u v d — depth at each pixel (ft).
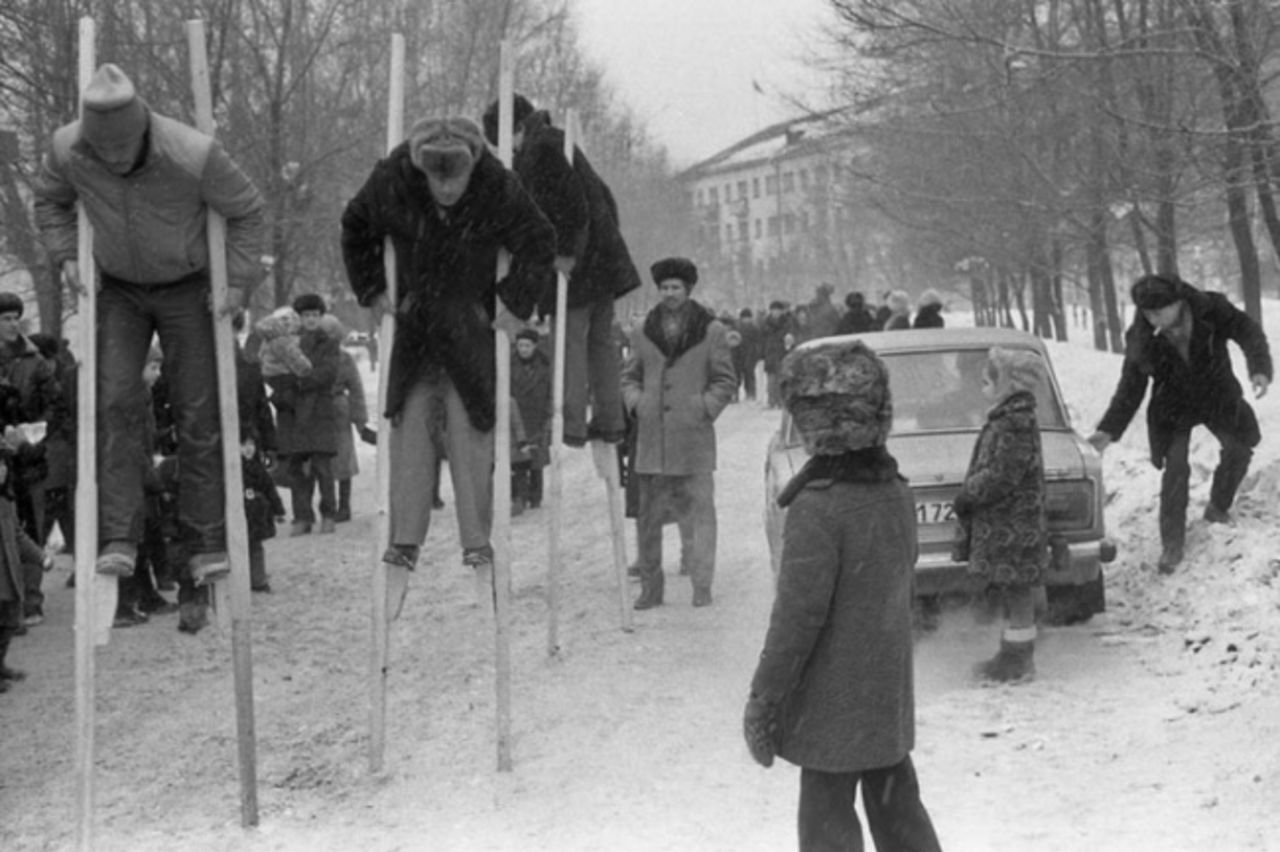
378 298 26.09
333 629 39.40
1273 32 48.44
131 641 38.09
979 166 80.38
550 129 32.48
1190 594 35.19
